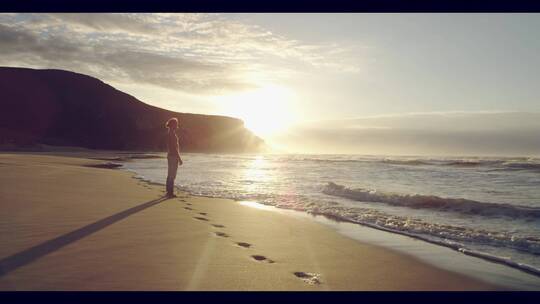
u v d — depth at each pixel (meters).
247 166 31.81
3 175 12.95
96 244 4.98
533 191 14.30
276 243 5.93
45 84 106.25
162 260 4.54
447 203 10.26
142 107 115.00
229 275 4.19
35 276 3.75
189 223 6.78
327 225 7.81
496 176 20.20
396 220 8.41
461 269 4.99
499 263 5.31
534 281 4.59
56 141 89.25
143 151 96.31
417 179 19.12
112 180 14.20
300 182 17.23
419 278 4.60
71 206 7.66
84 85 111.81
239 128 130.25
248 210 9.03
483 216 9.02
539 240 6.62
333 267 4.86
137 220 6.72
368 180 18.61
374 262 5.19
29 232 5.38
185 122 118.56
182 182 16.39
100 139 98.12
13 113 95.06
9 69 107.06
